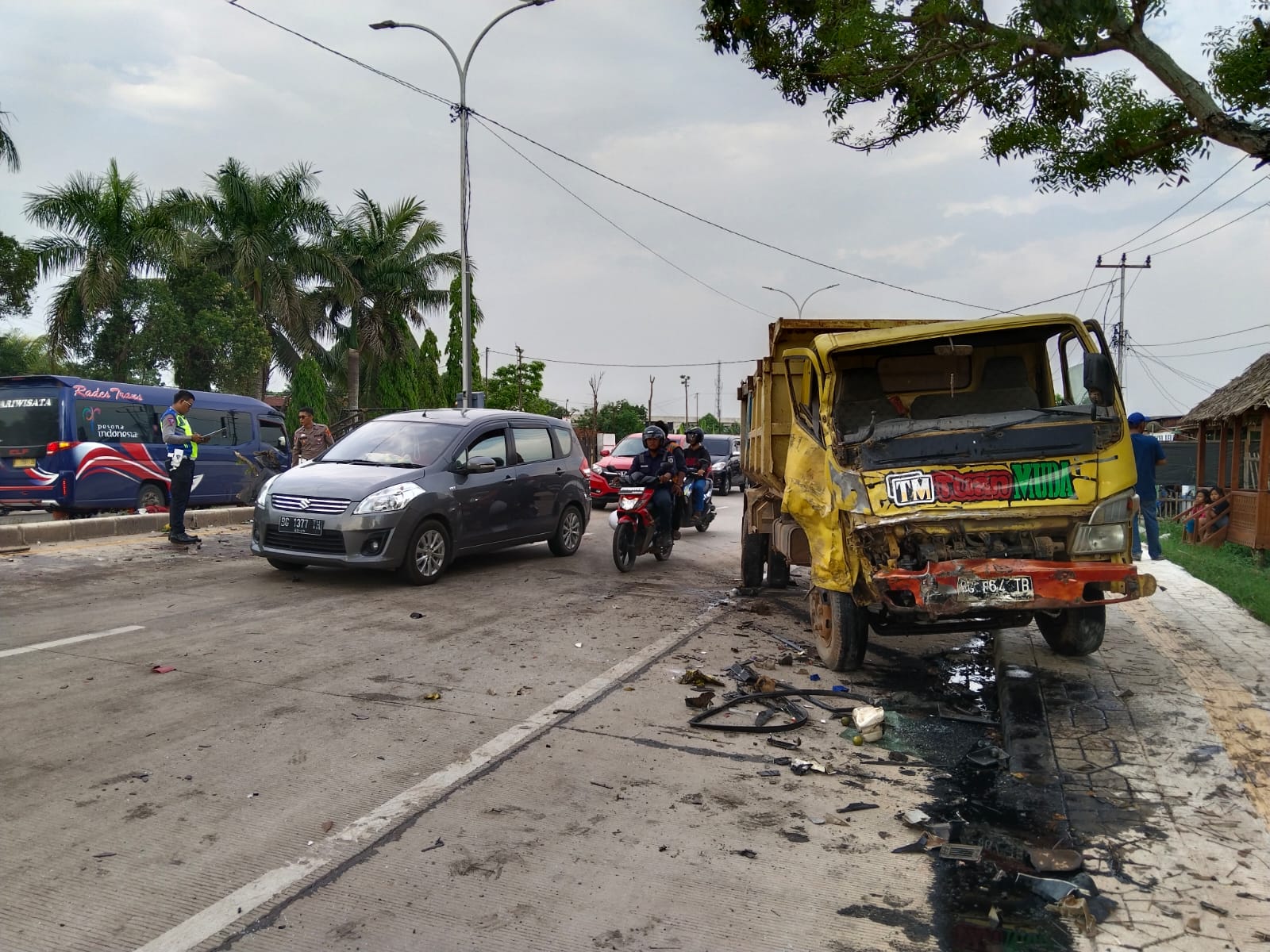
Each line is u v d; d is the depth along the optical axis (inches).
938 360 267.6
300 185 1405.0
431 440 421.7
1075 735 205.3
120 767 180.4
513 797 171.3
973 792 179.6
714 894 138.3
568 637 301.4
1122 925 130.9
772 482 351.3
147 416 666.8
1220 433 701.9
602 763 190.1
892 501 228.7
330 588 375.6
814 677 260.8
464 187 919.7
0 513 623.5
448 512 398.0
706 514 607.2
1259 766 188.5
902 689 250.8
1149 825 162.9
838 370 263.1
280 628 301.1
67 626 297.0
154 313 1244.5
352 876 140.5
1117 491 227.6
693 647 292.4
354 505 369.4
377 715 216.1
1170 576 419.5
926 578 219.8
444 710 221.3
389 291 1524.4
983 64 313.9
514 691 238.8
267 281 1360.7
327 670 253.4
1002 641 286.7
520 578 419.2
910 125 348.2
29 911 128.6
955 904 136.5
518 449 460.1
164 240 1222.9
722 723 218.7
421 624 313.6
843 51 323.0
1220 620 319.6
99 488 621.6
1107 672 252.4
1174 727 209.8
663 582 418.9
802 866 147.6
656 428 456.1
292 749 192.4
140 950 120.2
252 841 150.9
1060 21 269.6
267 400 1476.4
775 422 350.9
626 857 149.2
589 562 478.0
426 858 146.8
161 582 378.9
